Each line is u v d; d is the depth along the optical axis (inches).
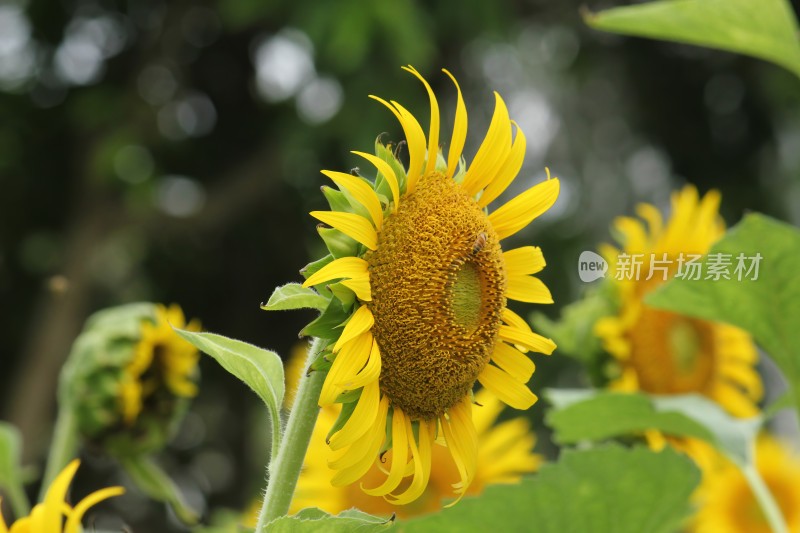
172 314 68.7
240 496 206.4
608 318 70.5
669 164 243.9
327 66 175.3
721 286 60.7
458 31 193.3
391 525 50.9
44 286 208.7
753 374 76.8
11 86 217.6
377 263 52.7
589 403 64.6
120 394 66.9
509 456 70.9
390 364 52.8
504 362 54.2
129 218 207.2
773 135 241.8
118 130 210.5
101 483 183.6
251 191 214.7
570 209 217.8
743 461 64.9
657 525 56.7
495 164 54.1
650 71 238.8
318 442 66.7
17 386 189.5
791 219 241.1
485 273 53.5
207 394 211.2
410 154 52.9
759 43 60.8
